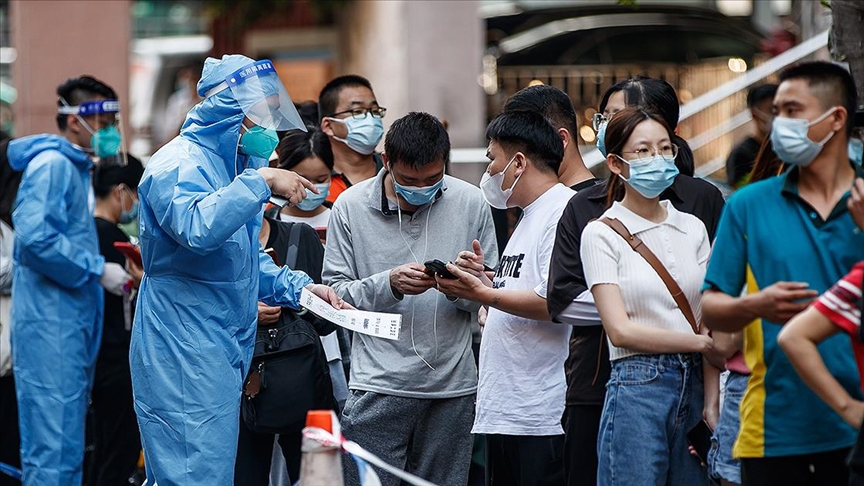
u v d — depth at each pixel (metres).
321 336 10.79
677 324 8.53
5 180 13.45
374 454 10.23
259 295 9.95
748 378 8.14
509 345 9.69
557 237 9.20
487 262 10.41
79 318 12.33
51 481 12.20
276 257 10.80
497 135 9.75
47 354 12.18
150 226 9.17
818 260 7.39
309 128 11.55
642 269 8.53
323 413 7.30
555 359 9.64
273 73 9.33
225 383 9.34
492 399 9.72
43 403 12.20
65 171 12.21
